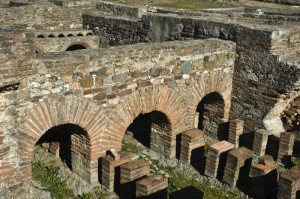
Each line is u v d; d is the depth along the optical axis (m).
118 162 8.48
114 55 8.15
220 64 10.20
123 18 13.26
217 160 8.88
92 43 14.20
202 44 9.64
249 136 10.57
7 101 6.83
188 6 19.86
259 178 8.26
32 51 6.93
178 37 11.36
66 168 9.34
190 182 9.01
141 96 8.88
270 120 10.36
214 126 11.12
